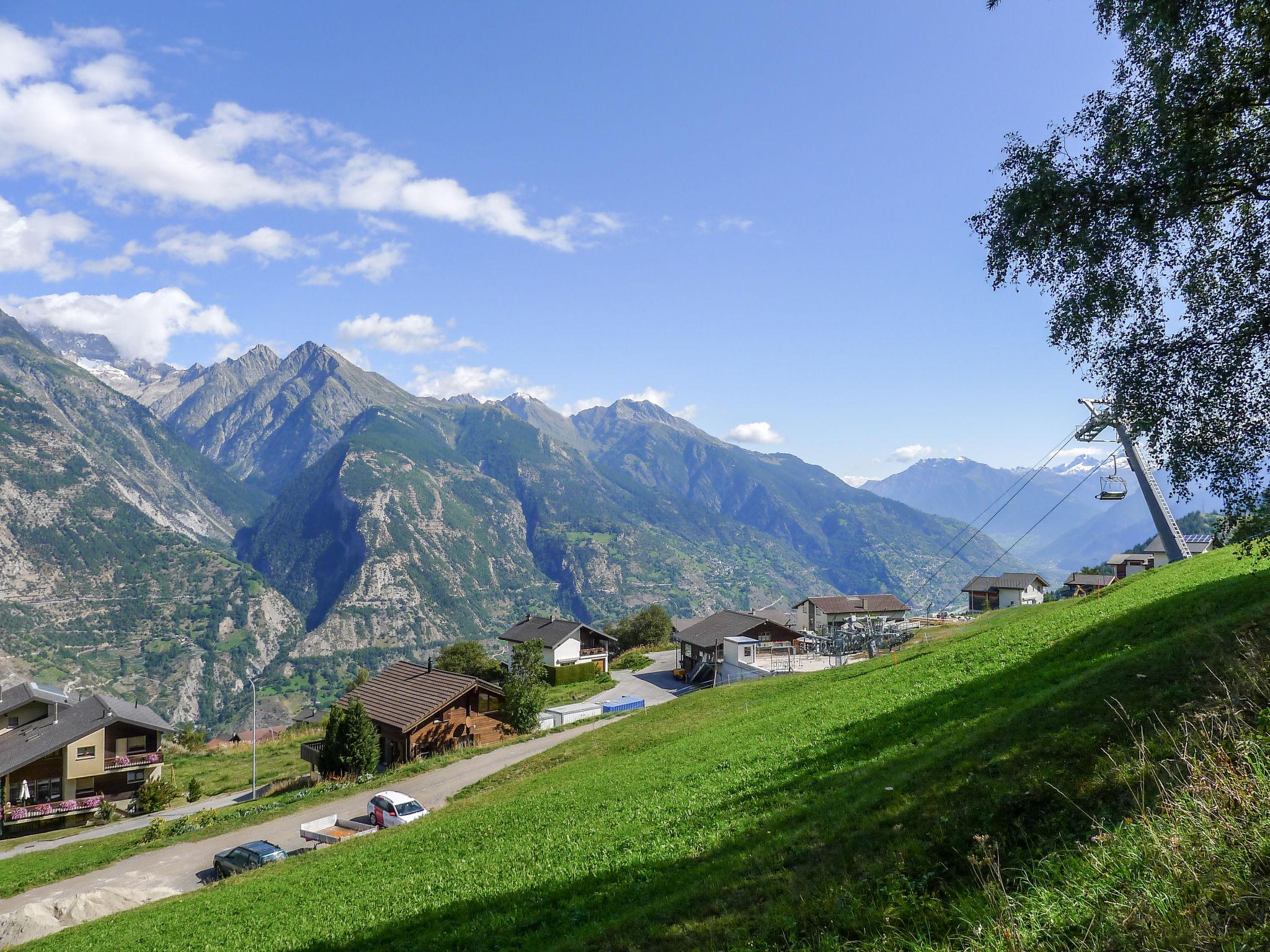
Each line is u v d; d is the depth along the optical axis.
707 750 31.94
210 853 43.41
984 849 10.30
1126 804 10.77
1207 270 19.38
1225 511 18.70
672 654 121.00
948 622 101.56
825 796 18.64
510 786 41.44
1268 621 16.50
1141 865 7.96
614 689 92.94
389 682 69.94
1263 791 7.76
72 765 65.44
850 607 111.81
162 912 28.64
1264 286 18.25
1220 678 14.02
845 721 29.08
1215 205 18.17
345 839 38.44
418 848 28.19
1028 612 60.81
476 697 64.69
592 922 15.23
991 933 8.11
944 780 15.03
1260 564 29.06
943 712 24.55
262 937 21.45
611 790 28.81
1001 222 20.38
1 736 75.50
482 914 18.20
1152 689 15.34
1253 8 15.65
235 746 92.19
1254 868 7.02
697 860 17.12
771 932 11.47
